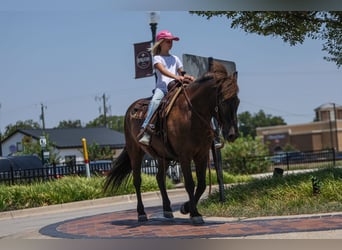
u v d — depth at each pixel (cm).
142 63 1822
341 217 794
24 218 1433
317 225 724
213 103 764
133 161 963
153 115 840
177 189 1959
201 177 823
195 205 816
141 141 854
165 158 881
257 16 1270
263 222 792
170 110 805
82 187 1742
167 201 950
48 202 1655
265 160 3212
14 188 1667
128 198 1772
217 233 713
